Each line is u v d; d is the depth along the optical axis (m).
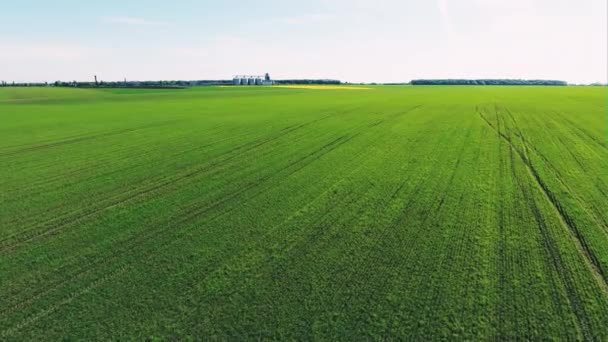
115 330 5.06
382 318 5.21
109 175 13.01
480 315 5.24
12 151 17.19
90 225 8.66
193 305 5.57
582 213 8.85
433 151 15.99
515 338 4.82
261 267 6.64
